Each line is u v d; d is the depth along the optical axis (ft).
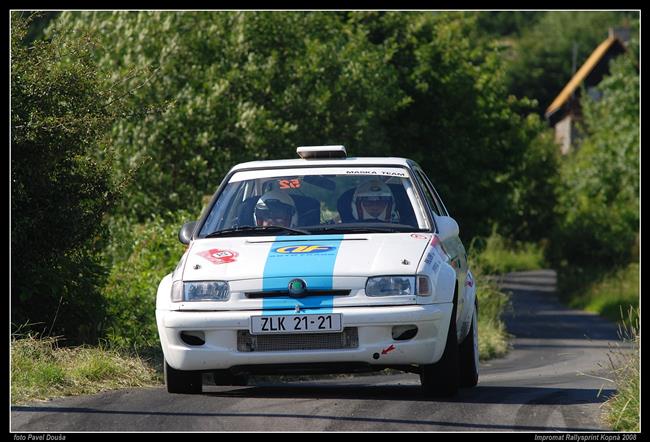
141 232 176.35
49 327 116.37
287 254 83.76
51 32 117.39
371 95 241.76
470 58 354.54
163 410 78.84
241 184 93.81
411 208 90.53
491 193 349.82
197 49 233.96
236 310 81.05
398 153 323.98
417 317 80.38
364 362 80.43
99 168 116.06
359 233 87.97
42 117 109.29
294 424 73.15
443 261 85.15
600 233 497.05
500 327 196.44
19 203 110.11
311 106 233.35
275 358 80.33
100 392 90.22
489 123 346.95
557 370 134.72
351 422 73.97
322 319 79.82
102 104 116.67
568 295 408.67
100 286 121.49
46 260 113.91
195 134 222.48
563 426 75.10
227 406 80.53
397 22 324.80
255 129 221.25
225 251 85.51
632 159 489.26
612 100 500.74
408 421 74.59
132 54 228.84
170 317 82.07
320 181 92.68
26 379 88.69
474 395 90.22
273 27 240.12
